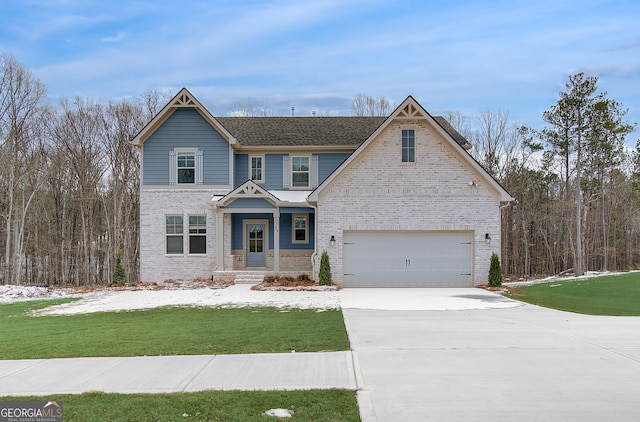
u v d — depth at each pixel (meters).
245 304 16.69
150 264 24.34
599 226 43.72
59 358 9.18
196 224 24.42
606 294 19.28
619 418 6.07
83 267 39.62
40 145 37.06
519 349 9.52
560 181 42.28
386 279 21.16
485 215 21.03
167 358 9.06
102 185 40.84
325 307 15.58
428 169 21.11
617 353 9.20
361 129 27.03
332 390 7.09
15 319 14.70
